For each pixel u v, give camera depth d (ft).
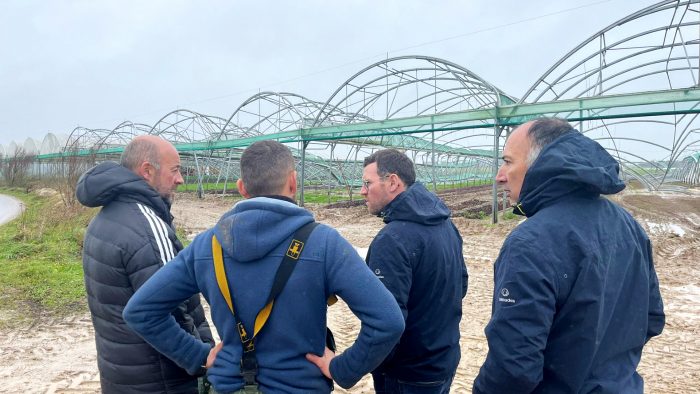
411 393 8.05
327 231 5.49
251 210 5.30
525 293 5.22
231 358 5.43
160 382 6.89
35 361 15.62
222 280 5.32
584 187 5.55
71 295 22.95
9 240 36.73
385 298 5.21
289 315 5.25
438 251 7.84
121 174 7.28
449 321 8.14
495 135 49.85
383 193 8.38
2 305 21.50
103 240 6.87
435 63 56.59
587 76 48.83
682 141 65.77
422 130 56.95
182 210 70.08
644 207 64.80
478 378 5.71
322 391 5.48
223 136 101.24
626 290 5.76
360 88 66.28
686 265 31.32
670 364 15.44
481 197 90.84
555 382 5.46
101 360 7.09
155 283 5.70
